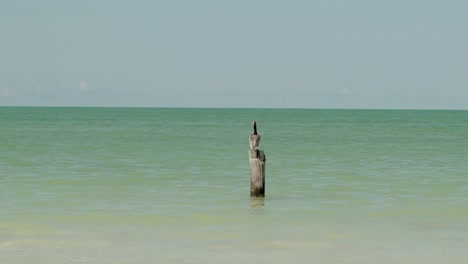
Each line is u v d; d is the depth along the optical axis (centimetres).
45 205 2839
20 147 6600
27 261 1836
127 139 8669
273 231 2303
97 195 3167
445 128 14412
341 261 1867
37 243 2080
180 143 7788
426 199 3086
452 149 6881
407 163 5078
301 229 2341
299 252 1978
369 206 2867
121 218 2544
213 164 4888
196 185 3584
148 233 2258
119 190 3359
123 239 2156
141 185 3572
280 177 4019
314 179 3906
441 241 2148
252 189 3025
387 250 2011
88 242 2103
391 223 2467
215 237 2194
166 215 2608
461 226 2412
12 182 3631
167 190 3366
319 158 5544
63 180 3759
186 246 2053
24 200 2975
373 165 4881
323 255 1939
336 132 11831
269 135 10419
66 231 2283
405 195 3222
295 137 9725
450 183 3728
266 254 1947
